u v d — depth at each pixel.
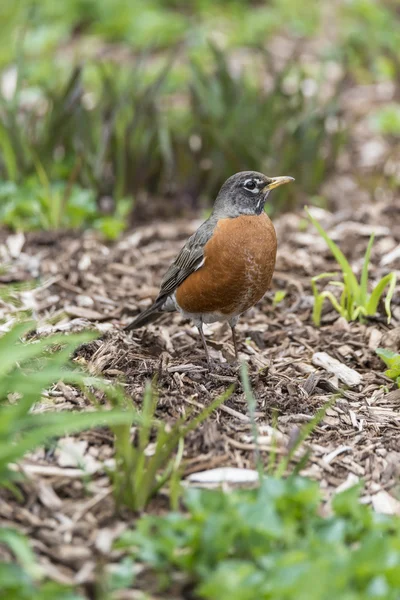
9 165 15.69
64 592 6.12
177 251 13.93
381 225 14.42
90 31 24.34
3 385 7.55
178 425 7.63
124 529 7.09
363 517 6.91
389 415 9.23
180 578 6.53
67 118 15.89
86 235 14.45
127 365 9.72
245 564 6.28
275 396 9.30
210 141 16.41
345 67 20.09
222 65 17.08
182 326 11.62
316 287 12.52
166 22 23.53
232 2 25.78
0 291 11.87
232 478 7.86
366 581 6.20
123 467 7.42
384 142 18.36
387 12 25.02
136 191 16.19
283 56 22.58
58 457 7.97
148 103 16.34
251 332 11.30
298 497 6.84
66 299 12.24
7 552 6.75
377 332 11.12
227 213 9.76
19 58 16.11
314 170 16.23
